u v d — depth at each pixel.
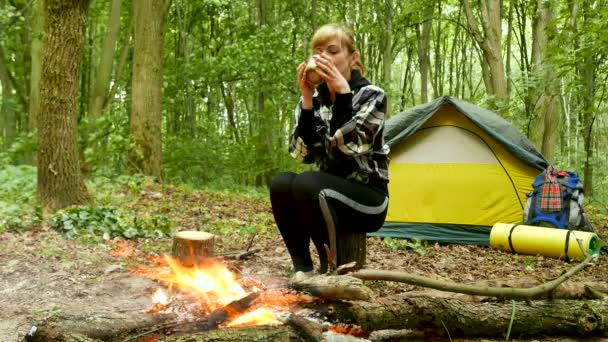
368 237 6.88
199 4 16.14
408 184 7.08
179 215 7.45
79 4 6.34
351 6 17.45
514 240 6.18
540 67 11.69
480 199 6.89
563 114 19.45
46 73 6.28
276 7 19.83
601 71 9.34
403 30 18.83
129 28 13.84
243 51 13.62
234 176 14.36
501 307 2.99
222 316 2.69
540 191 6.55
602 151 20.91
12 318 3.11
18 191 7.56
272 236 6.20
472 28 12.29
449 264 5.48
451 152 7.07
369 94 2.91
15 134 16.69
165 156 13.44
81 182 6.68
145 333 2.56
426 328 2.83
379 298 2.84
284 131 16.70
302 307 2.74
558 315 3.02
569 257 5.78
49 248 4.78
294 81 13.75
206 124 15.30
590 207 11.56
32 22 15.91
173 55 18.31
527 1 15.36
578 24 10.91
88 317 2.63
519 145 6.90
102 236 5.41
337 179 2.92
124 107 14.96
